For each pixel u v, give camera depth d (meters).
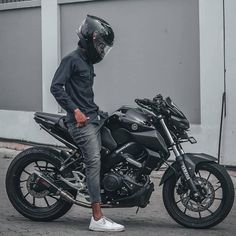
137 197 8.54
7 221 9.18
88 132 8.42
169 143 8.68
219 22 13.14
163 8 14.17
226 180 8.66
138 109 8.72
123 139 8.57
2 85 17.83
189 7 13.75
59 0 15.97
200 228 8.83
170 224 9.18
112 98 15.22
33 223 9.07
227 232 8.72
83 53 8.54
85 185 8.71
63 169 8.80
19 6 17.00
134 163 8.52
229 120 13.10
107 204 8.67
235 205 10.53
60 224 9.04
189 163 8.63
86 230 8.69
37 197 9.03
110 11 15.11
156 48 14.38
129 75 14.88
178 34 13.97
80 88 8.52
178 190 8.75
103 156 8.60
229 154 13.16
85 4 15.60
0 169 13.62
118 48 15.02
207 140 13.44
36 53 16.84
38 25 16.72
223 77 13.15
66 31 16.05
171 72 14.16
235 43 12.94
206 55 13.36
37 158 9.02
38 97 16.84
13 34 17.42
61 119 8.75
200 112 13.59
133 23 14.72
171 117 8.67
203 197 8.61
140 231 8.69
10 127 17.22
